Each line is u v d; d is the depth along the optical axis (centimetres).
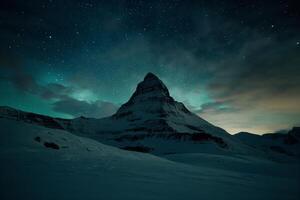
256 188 1241
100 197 727
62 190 780
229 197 907
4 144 2091
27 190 748
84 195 735
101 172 1289
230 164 3603
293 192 1227
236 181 1473
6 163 1302
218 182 1330
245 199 903
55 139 2794
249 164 3709
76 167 1397
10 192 713
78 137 3316
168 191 905
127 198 742
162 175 1408
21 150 1961
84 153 2428
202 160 4019
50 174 1078
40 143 2511
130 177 1201
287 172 2945
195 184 1159
